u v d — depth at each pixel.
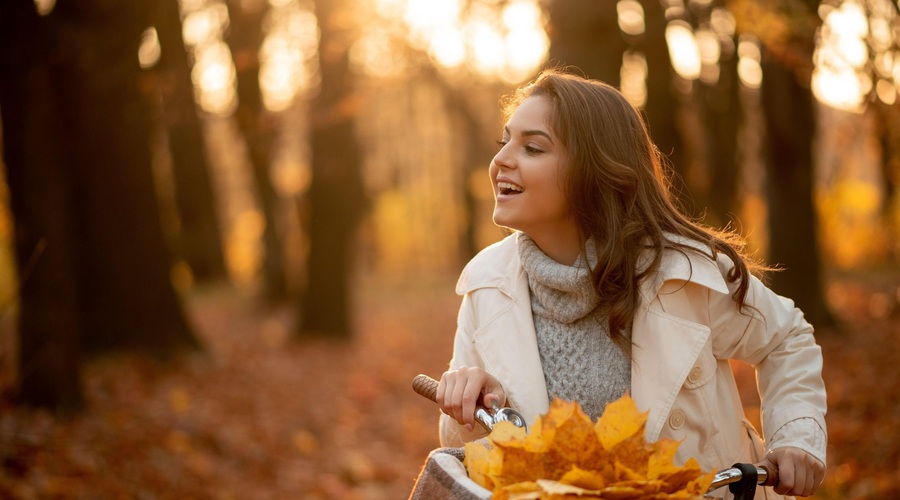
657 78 7.72
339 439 8.44
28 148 6.49
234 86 10.29
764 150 12.08
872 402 7.56
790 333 2.15
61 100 8.91
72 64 7.99
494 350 2.14
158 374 9.21
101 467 5.80
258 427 8.06
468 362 2.26
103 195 9.69
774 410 2.07
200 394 8.87
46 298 6.61
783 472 1.92
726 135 12.79
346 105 10.74
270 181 18.34
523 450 1.58
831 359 10.02
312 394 10.17
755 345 2.13
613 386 2.06
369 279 33.22
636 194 2.08
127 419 6.94
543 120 2.09
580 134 2.06
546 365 2.12
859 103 5.29
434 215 42.16
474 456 1.73
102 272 9.69
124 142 9.66
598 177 2.06
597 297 2.04
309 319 14.13
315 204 14.23
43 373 6.61
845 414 7.47
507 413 1.92
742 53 7.63
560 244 2.15
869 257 22.59
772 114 11.39
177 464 6.31
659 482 1.51
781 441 2.00
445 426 2.25
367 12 9.27
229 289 21.33
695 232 2.13
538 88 2.14
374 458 7.89
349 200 14.29
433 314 20.94
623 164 2.09
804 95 11.22
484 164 25.98
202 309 18.05
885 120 5.46
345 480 7.10
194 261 21.42
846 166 14.57
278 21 10.92
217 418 7.93
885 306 14.05
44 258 6.57
